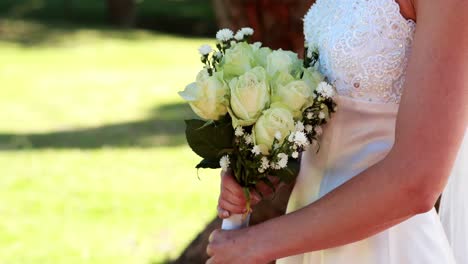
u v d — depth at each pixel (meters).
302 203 2.16
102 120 12.04
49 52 18.97
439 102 1.69
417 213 1.75
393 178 1.74
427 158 1.70
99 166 9.02
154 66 17.62
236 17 4.32
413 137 1.71
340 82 2.00
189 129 2.04
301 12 4.18
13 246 6.59
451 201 2.24
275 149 1.95
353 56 1.95
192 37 22.50
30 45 19.78
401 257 1.99
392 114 1.98
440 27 1.70
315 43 2.07
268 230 1.90
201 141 2.04
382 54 1.93
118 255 6.32
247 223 2.21
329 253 2.05
